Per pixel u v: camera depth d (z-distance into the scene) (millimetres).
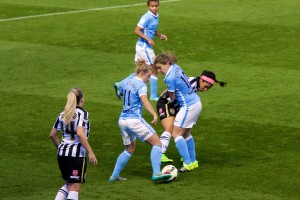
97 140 30172
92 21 51781
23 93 36562
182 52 43969
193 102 26922
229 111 33656
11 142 29922
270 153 28500
